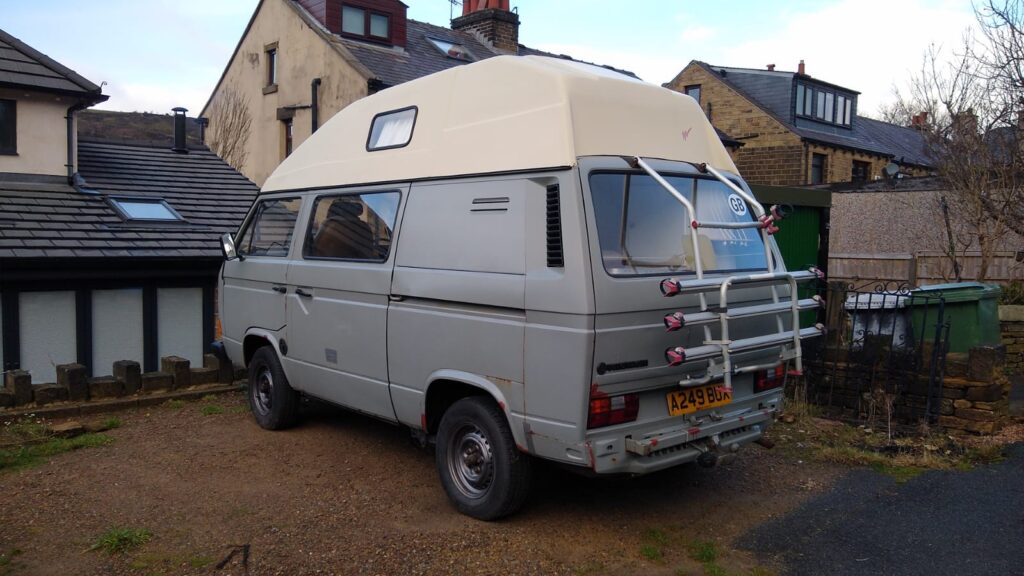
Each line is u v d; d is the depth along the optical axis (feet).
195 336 37.76
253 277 21.88
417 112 17.10
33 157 38.58
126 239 35.50
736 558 13.57
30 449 19.25
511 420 13.99
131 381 24.12
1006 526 14.82
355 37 58.90
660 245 14.17
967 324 24.07
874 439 20.40
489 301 14.32
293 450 19.76
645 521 15.24
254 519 15.16
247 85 66.18
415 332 16.05
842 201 51.44
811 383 23.79
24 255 31.19
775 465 18.67
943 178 40.14
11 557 13.33
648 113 15.23
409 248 16.37
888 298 24.34
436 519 15.24
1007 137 36.29
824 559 13.48
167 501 16.10
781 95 81.56
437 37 67.77
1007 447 19.74
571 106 13.82
